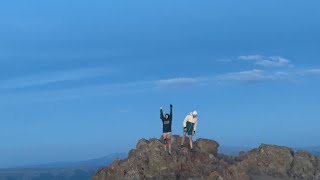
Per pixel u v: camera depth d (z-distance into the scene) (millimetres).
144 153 40875
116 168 40250
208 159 40438
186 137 44188
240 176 37250
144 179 37875
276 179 40406
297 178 41938
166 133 38969
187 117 40844
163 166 38031
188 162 38906
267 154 43750
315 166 45156
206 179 36781
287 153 44031
